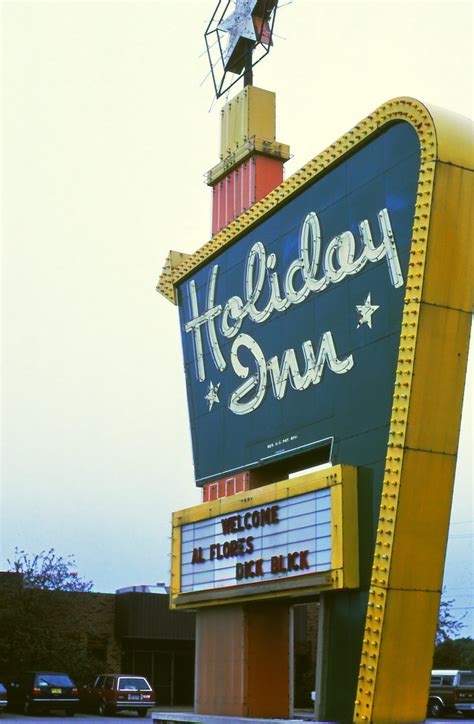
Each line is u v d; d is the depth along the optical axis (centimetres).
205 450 2498
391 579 1659
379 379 1828
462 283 1748
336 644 1816
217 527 2298
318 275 2086
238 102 2748
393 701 1650
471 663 6203
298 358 2125
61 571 4525
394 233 1842
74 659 4253
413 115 1819
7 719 3416
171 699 4669
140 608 4541
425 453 1697
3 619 4184
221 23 2992
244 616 2227
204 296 2603
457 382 1734
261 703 2194
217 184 2797
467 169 1762
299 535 1945
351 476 1825
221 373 2469
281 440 2145
